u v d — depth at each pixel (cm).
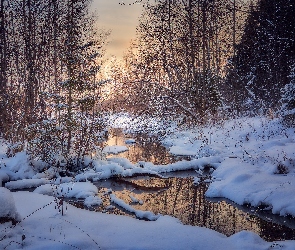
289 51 1984
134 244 496
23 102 1383
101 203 762
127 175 986
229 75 2308
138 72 2006
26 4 1725
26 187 895
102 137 1054
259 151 1012
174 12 1880
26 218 575
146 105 1930
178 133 1591
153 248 486
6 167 1014
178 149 1311
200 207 732
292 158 883
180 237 523
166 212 705
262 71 2144
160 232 543
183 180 941
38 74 1573
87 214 623
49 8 1762
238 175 834
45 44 1689
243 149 1084
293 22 2019
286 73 1933
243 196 747
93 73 977
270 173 833
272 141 1077
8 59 1620
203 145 1218
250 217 668
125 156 1270
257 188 764
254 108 1831
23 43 1709
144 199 794
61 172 992
